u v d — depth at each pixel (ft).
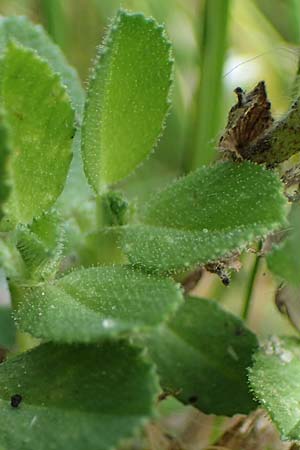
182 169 0.50
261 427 0.41
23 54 0.33
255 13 0.53
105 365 0.31
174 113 0.52
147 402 0.30
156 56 0.35
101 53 0.34
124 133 0.36
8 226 0.34
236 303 0.47
